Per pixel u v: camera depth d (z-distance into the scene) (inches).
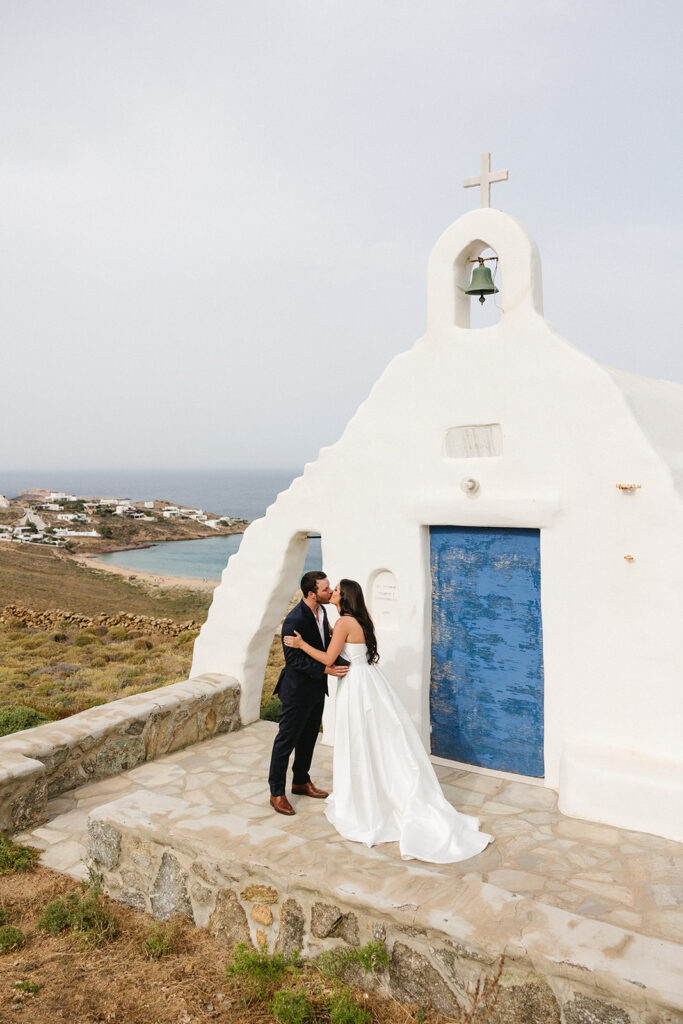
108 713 280.1
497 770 257.0
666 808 203.8
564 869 187.2
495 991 139.3
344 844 194.2
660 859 191.9
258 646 332.8
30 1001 152.6
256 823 197.8
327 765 274.7
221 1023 147.3
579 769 217.6
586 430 229.0
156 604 1824.6
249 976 158.9
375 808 199.9
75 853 221.3
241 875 174.6
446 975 145.6
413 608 269.6
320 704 227.6
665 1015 122.6
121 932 183.6
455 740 266.1
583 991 130.4
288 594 328.2
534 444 240.1
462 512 254.7
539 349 238.2
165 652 988.6
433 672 270.4
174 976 164.2
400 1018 147.3
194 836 185.9
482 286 261.3
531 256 241.0
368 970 155.3
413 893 158.2
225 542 4746.6
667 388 297.1
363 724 203.9
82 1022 146.6
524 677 250.1
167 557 3695.9
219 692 316.8
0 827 226.4
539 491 238.7
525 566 248.1
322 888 161.6
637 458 219.3
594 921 146.8
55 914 185.0
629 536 221.1
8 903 195.0
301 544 316.5
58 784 255.6
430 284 263.3
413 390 268.7
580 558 230.8
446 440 261.7
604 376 225.5
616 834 207.2
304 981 159.2
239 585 328.8
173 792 253.6
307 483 300.8
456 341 257.3
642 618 219.8
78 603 1633.9
